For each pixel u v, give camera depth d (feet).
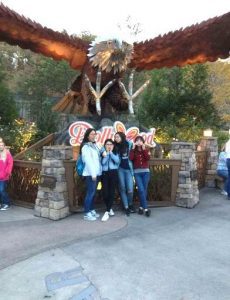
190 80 48.80
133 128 27.73
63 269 13.98
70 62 30.27
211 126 47.39
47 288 12.48
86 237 17.81
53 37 26.12
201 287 12.51
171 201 25.02
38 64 85.35
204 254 15.69
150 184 24.90
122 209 23.58
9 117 42.27
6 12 22.17
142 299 11.68
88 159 20.59
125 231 18.89
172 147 25.44
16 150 36.65
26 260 14.85
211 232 18.93
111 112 30.60
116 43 26.27
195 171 25.58
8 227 19.58
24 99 82.33
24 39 26.18
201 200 27.35
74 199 22.44
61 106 32.78
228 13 22.89
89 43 28.17
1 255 15.39
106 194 21.75
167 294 12.01
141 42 28.22
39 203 22.00
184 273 13.66
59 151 21.45
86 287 12.51
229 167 27.81
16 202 24.88
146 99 50.21
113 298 11.74
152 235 18.29
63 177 21.67
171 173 24.98
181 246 16.69
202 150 33.04
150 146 28.73
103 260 14.87
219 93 72.54
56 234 18.29
